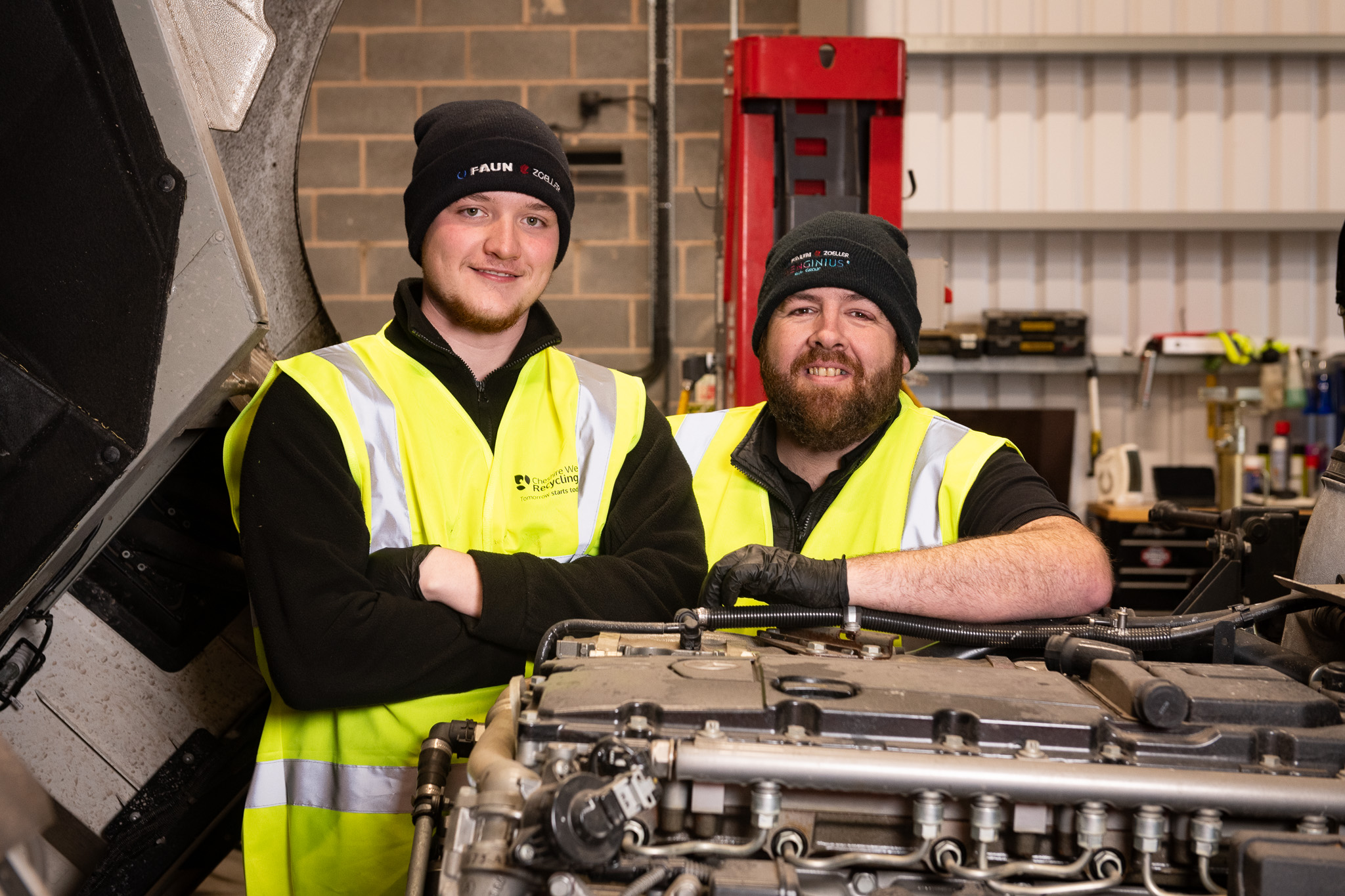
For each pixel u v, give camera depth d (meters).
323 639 1.06
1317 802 0.75
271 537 1.10
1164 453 4.12
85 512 1.00
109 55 0.99
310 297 1.83
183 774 1.54
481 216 1.28
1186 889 0.80
